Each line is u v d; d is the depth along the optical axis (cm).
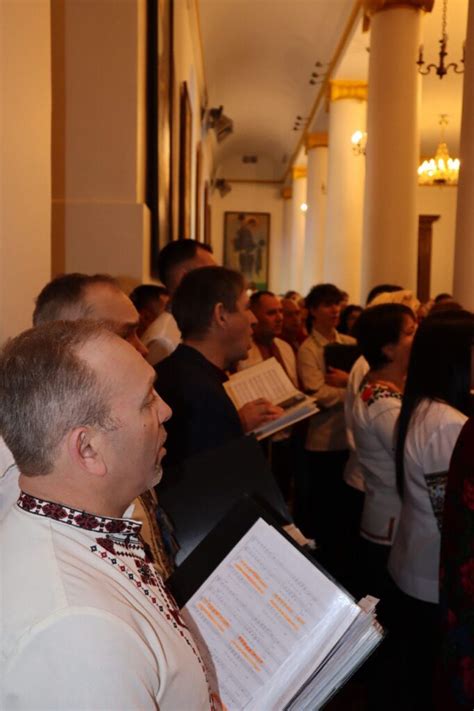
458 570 155
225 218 2155
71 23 350
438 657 167
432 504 191
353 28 862
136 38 351
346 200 1028
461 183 424
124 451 85
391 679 233
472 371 196
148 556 102
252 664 108
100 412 83
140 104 364
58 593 75
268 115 1634
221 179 1977
